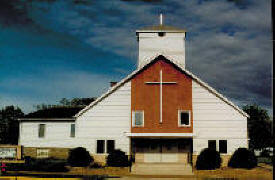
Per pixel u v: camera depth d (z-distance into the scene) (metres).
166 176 30.00
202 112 36.56
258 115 60.84
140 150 37.94
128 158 36.09
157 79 37.09
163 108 36.69
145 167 34.44
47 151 40.62
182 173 31.95
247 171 32.22
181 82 36.97
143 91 37.03
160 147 37.94
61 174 29.83
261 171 32.16
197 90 36.84
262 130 59.72
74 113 42.03
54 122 41.00
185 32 42.84
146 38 42.84
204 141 36.19
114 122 36.88
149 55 42.50
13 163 31.77
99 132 36.84
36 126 41.22
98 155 36.53
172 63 37.28
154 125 36.44
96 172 31.89
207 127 36.38
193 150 36.12
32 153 40.72
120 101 37.06
